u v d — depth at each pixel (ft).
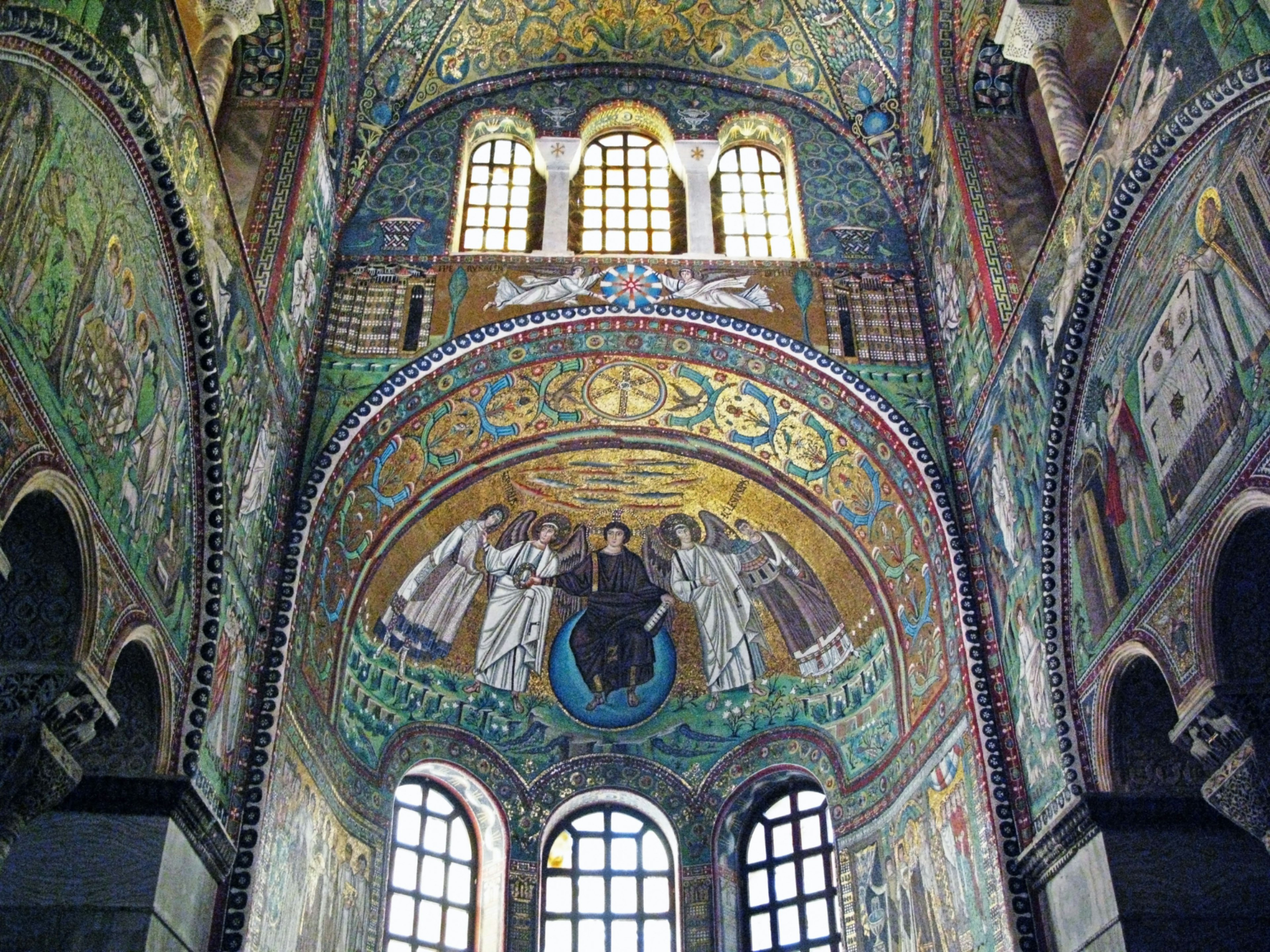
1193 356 32.45
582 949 52.37
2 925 31.48
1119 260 36.52
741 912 53.01
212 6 45.29
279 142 47.50
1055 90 45.27
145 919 31.71
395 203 54.19
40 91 26.76
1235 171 30.83
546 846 54.03
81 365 28.58
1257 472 29.37
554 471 54.39
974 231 46.80
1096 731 36.52
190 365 35.73
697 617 56.39
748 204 57.06
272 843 39.19
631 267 52.01
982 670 42.45
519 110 58.90
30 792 28.12
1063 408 38.83
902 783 47.09
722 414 52.16
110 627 29.94
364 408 47.03
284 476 44.45
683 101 59.72
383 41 55.72
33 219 26.32
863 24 56.54
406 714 52.08
